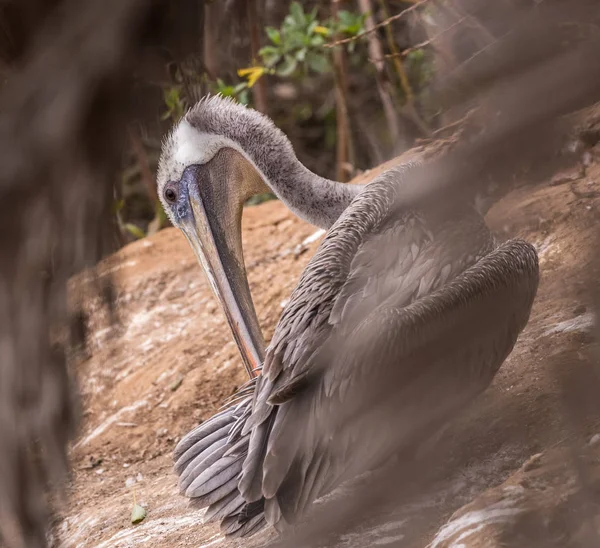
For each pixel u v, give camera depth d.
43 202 2.88
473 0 7.23
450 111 5.15
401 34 19.00
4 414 3.23
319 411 7.18
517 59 4.74
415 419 7.33
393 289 7.83
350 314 7.58
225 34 17.08
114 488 11.98
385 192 8.62
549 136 4.32
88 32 2.72
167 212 11.72
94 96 2.81
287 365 7.58
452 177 4.66
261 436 7.37
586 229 10.53
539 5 4.87
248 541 8.52
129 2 2.76
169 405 13.53
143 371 14.24
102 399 13.93
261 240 15.81
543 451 7.18
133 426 13.39
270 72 17.84
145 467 12.54
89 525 10.63
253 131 11.06
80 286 3.46
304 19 18.05
